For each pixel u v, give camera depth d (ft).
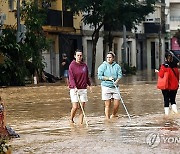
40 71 227.20
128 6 293.43
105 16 288.71
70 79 102.99
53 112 120.88
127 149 74.33
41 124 101.86
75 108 103.14
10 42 210.79
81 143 79.82
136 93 169.58
